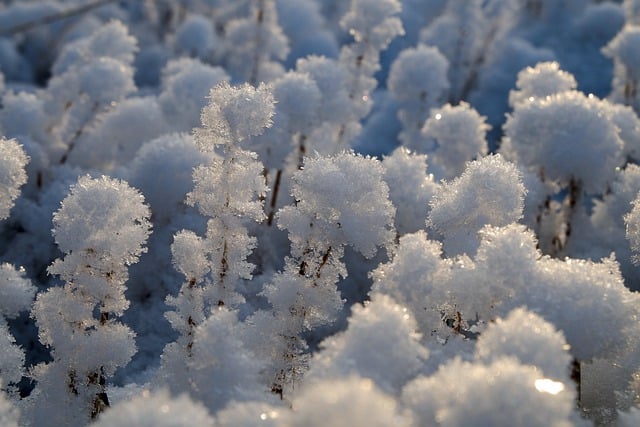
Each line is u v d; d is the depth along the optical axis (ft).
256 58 4.53
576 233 3.47
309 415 2.30
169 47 6.25
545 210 3.49
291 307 2.84
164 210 3.51
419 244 2.72
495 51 5.92
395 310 2.50
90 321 2.82
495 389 2.35
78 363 2.80
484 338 2.49
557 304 2.63
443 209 2.89
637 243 2.97
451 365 2.42
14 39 6.79
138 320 3.36
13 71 6.48
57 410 2.81
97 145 3.86
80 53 4.05
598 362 2.81
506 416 2.34
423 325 2.72
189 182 3.50
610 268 2.72
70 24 6.96
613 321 2.63
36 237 3.59
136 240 2.79
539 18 6.68
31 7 7.08
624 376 2.79
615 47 4.21
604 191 3.44
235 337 2.67
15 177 2.87
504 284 2.66
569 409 2.35
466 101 5.50
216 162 2.89
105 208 2.76
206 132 2.87
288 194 3.60
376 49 3.87
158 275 3.44
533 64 5.85
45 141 3.88
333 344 2.51
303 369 2.82
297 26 6.02
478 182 2.87
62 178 3.73
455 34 5.71
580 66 5.94
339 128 3.82
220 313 2.63
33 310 2.85
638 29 4.17
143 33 6.89
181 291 2.86
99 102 3.85
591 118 3.40
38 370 2.85
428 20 6.73
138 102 3.85
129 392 3.01
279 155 3.51
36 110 3.90
